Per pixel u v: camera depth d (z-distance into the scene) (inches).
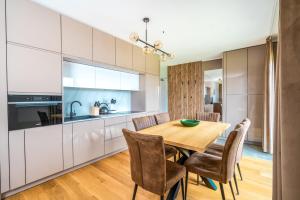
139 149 54.4
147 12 89.6
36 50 80.0
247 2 80.5
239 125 64.9
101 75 126.5
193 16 93.8
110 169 98.7
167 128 85.8
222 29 111.7
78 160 97.9
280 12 30.3
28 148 76.5
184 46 147.6
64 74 102.7
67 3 81.3
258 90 145.8
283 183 29.7
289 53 28.9
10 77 71.3
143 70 154.8
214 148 86.3
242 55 153.3
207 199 70.2
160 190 52.6
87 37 104.7
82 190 76.7
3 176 68.7
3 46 69.2
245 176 89.2
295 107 28.4
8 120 70.4
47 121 83.8
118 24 104.3
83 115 126.5
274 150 39.4
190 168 65.5
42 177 81.4
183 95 220.2
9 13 70.8
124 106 164.4
